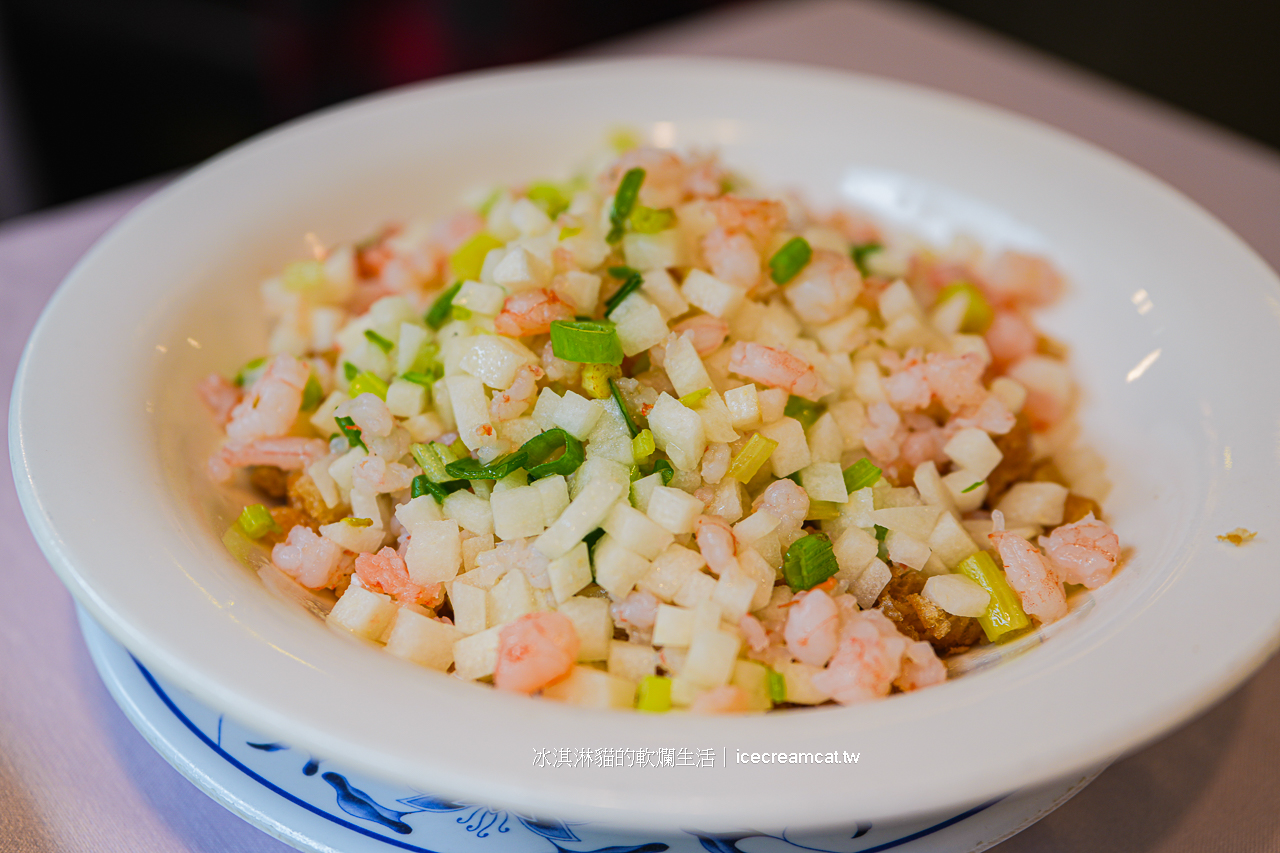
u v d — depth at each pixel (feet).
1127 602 0.78
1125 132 1.35
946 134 1.13
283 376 0.91
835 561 0.85
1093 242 1.04
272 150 1.08
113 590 0.74
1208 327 0.94
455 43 2.58
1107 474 0.96
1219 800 0.81
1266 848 0.79
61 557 0.76
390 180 1.11
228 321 0.99
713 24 1.60
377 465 0.87
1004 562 0.85
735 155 1.17
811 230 1.01
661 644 0.81
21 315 1.10
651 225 0.93
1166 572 0.79
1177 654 0.73
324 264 1.04
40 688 0.85
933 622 0.85
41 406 0.83
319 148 1.10
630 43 1.53
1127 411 0.97
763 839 0.75
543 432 0.88
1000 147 1.11
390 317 0.96
